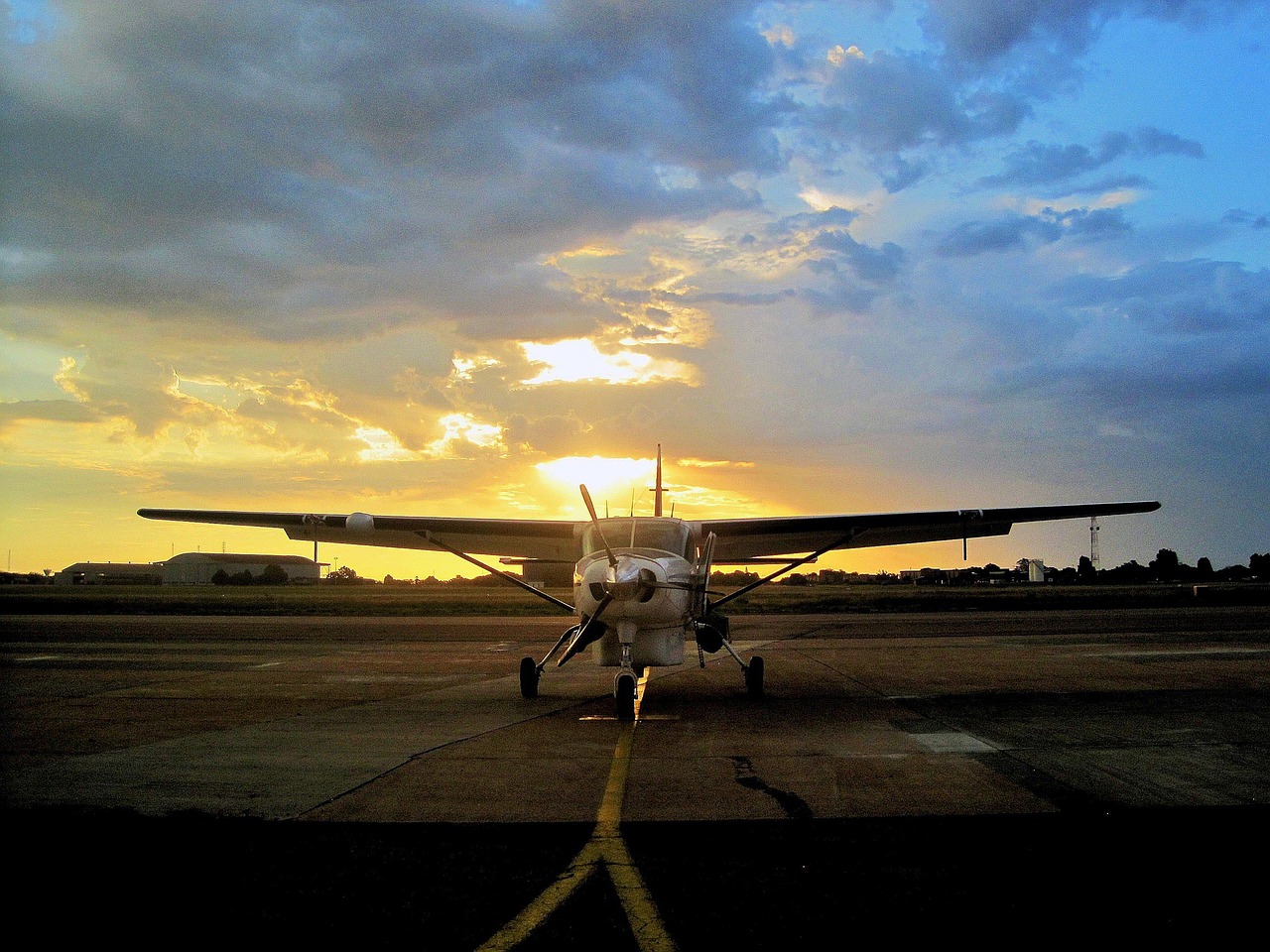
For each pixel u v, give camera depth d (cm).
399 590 10906
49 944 405
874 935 408
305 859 525
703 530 1391
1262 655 1708
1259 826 582
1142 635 2292
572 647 1144
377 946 401
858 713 1085
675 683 1424
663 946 396
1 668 1648
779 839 559
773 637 2462
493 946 399
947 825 588
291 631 2805
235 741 905
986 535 1530
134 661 1784
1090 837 559
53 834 571
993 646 2062
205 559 16038
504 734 947
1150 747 852
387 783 716
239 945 403
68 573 15762
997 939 403
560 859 524
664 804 648
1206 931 411
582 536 1292
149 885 483
